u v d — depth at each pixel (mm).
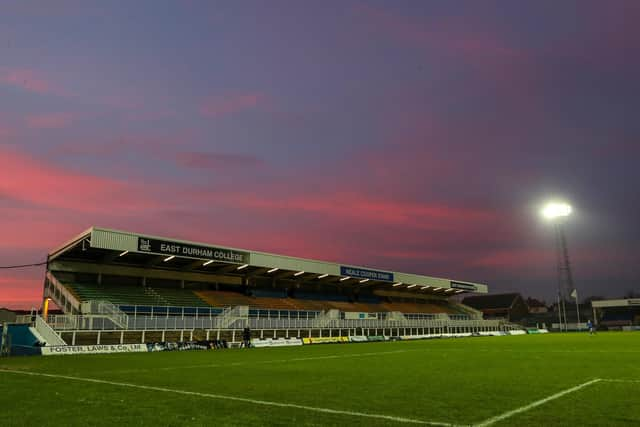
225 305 51750
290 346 39562
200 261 50531
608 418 8680
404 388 12680
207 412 9344
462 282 84125
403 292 83500
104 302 36875
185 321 38000
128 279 49031
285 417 8836
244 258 51188
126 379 14906
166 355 27094
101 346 28844
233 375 16109
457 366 19219
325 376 15727
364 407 9828
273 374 16422
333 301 69438
